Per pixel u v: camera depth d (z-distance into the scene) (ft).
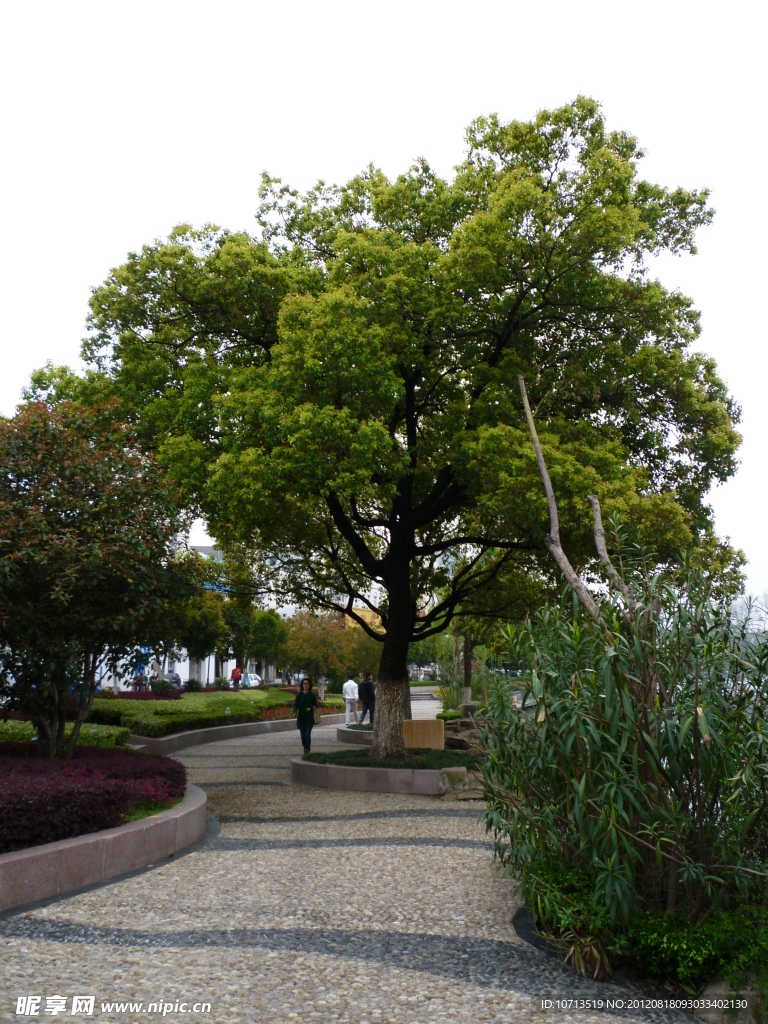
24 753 34.71
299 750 65.31
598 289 39.96
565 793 18.71
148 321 46.52
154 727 62.08
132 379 45.01
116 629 30.91
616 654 17.31
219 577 57.11
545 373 44.29
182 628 39.78
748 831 17.61
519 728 19.15
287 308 39.45
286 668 143.02
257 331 45.91
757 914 17.13
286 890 22.74
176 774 32.42
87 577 30.14
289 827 32.40
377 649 119.55
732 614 18.06
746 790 17.52
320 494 39.91
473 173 44.57
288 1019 14.61
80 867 22.82
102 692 80.38
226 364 45.70
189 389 41.86
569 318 42.50
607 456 38.75
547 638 19.77
